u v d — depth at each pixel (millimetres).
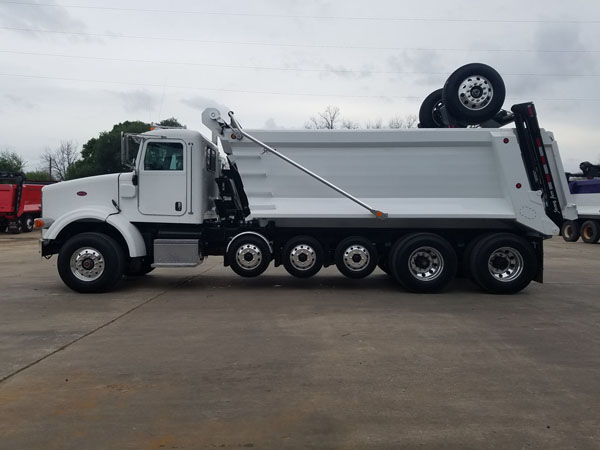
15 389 4797
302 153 9633
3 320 7570
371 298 9328
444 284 9641
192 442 3762
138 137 9734
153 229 9992
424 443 3754
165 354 5902
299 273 9836
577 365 5535
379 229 10078
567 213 9891
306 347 6180
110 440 3787
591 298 9461
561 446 3707
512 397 4621
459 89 9547
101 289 9672
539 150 9609
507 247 9586
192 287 10547
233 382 4992
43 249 9992
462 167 9617
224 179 10406
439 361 5648
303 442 3768
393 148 9602
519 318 7773
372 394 4684
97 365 5500
